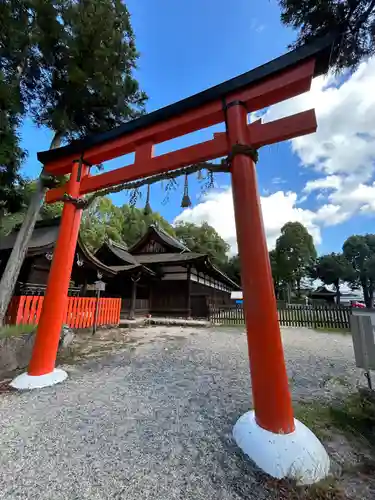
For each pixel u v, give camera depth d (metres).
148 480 1.52
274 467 1.58
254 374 1.99
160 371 3.75
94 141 3.71
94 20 4.87
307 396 2.88
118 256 13.02
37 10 4.70
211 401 2.69
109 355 4.72
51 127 5.88
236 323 10.77
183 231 36.62
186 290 12.52
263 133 2.53
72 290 8.58
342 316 9.48
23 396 2.76
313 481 1.51
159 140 3.42
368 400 2.42
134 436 2.00
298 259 29.56
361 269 35.62
